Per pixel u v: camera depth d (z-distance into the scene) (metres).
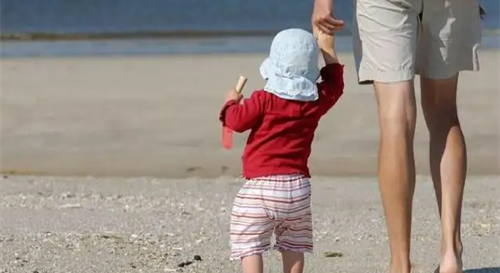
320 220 17.58
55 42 60.19
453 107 12.46
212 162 25.88
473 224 16.88
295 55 11.23
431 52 12.09
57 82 39.28
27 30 72.00
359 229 16.75
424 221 17.27
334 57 11.82
